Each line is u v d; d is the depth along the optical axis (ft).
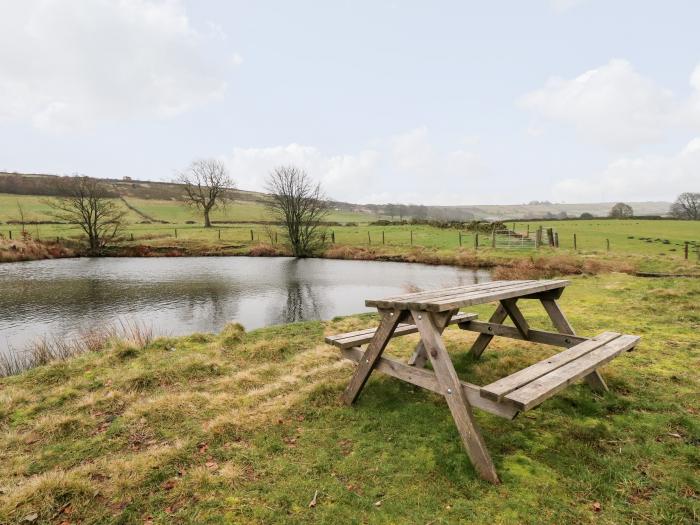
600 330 27.27
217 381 20.42
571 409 15.01
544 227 169.89
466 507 10.14
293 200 137.08
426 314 12.57
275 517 10.13
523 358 21.04
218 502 10.77
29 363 33.76
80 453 13.92
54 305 59.26
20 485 12.00
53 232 161.17
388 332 14.46
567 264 73.15
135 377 20.24
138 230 179.11
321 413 15.67
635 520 9.62
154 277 86.28
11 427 16.16
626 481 10.96
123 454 13.76
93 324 48.57
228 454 13.17
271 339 28.58
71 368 22.40
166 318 51.52
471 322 20.68
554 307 18.19
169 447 13.62
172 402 17.13
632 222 204.54
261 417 15.46
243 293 67.87
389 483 11.25
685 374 18.29
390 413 15.26
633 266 68.74
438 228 183.42
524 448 12.67
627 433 13.34
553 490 10.64
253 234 170.71
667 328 27.07
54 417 16.42
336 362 21.99
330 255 128.26
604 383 16.26
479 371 19.30
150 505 10.80
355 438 13.78
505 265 90.58
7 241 127.03
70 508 10.72
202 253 135.95
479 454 11.29
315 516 10.11
